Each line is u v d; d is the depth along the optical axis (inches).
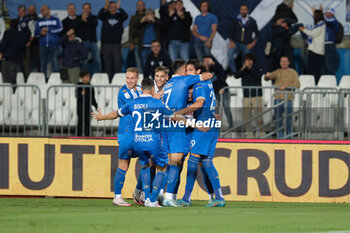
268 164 1359.5
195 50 1989.4
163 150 1072.8
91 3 2087.8
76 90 1603.1
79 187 1403.8
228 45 2009.1
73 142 1408.7
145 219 818.8
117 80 1968.5
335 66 2027.6
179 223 776.3
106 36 1985.7
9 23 2100.1
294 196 1350.9
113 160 1396.4
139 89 1146.7
